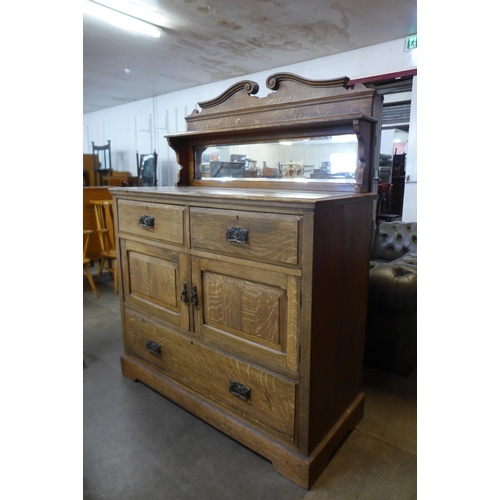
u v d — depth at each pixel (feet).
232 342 4.91
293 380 4.34
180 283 5.50
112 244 11.93
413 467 4.75
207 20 10.50
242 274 4.61
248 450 5.07
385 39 11.90
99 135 25.57
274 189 6.23
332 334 4.59
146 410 5.95
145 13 10.09
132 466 4.79
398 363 6.95
